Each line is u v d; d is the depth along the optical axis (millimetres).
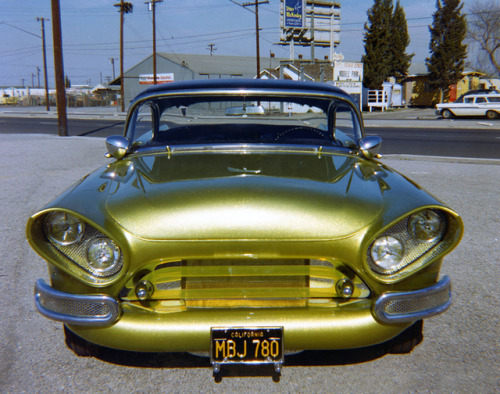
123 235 1928
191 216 1959
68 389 2242
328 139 3283
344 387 2254
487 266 3729
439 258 1989
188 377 2346
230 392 2225
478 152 11547
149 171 2424
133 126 3174
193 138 3250
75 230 1985
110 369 2404
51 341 2664
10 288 3340
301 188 2121
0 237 4395
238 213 1958
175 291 2043
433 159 10023
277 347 1960
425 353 2527
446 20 42031
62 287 2045
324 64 36281
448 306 2107
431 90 44688
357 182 2264
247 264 1999
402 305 2002
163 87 3139
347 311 1989
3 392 2209
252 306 2010
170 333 1948
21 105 71000
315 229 1941
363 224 1952
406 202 2031
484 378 2307
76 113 35531
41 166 8625
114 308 1962
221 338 1955
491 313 2957
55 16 15398
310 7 39375
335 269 2037
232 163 2506
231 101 3117
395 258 1983
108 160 9445
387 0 39938
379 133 17641
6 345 2613
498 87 49719
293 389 2242
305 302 2016
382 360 2467
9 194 6141
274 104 3145
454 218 1969
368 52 40406
